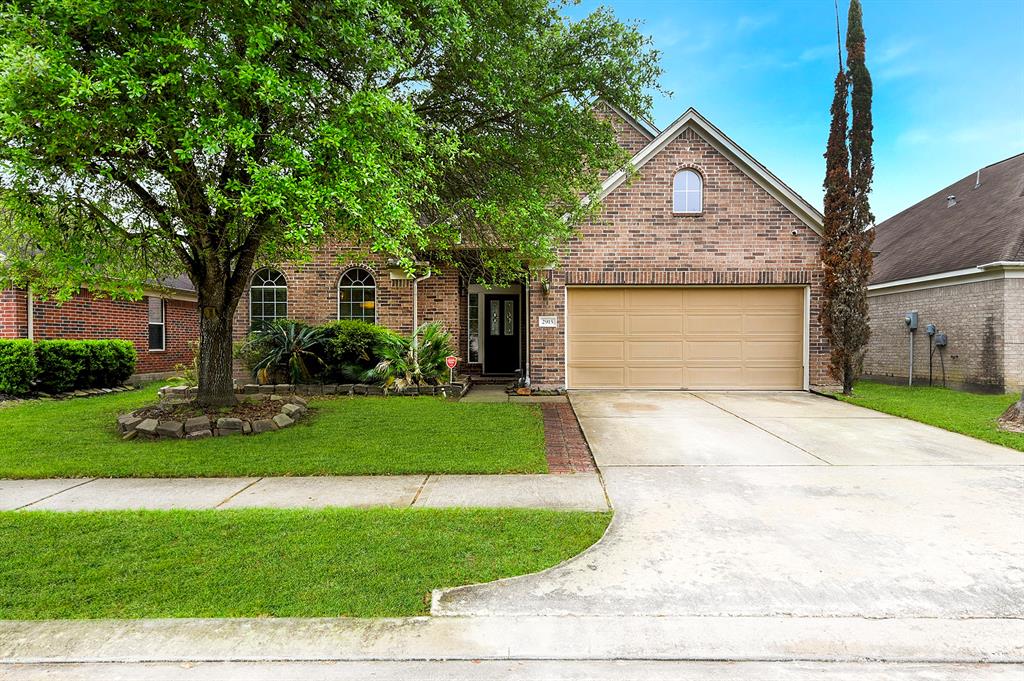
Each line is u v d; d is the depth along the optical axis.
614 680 2.38
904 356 14.56
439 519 4.12
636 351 11.69
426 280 12.12
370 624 2.76
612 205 11.45
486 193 7.35
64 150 4.74
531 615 2.85
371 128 5.04
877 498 4.66
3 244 6.61
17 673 2.42
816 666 2.48
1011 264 11.21
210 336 7.62
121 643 2.60
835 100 10.80
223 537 3.75
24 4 4.42
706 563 3.42
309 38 4.87
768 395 11.11
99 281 6.75
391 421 7.83
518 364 13.77
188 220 6.25
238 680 2.37
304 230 5.04
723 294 11.65
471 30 5.79
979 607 2.91
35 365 9.98
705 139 11.38
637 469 5.63
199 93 4.63
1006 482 5.10
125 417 7.24
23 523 3.99
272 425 7.24
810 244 11.34
